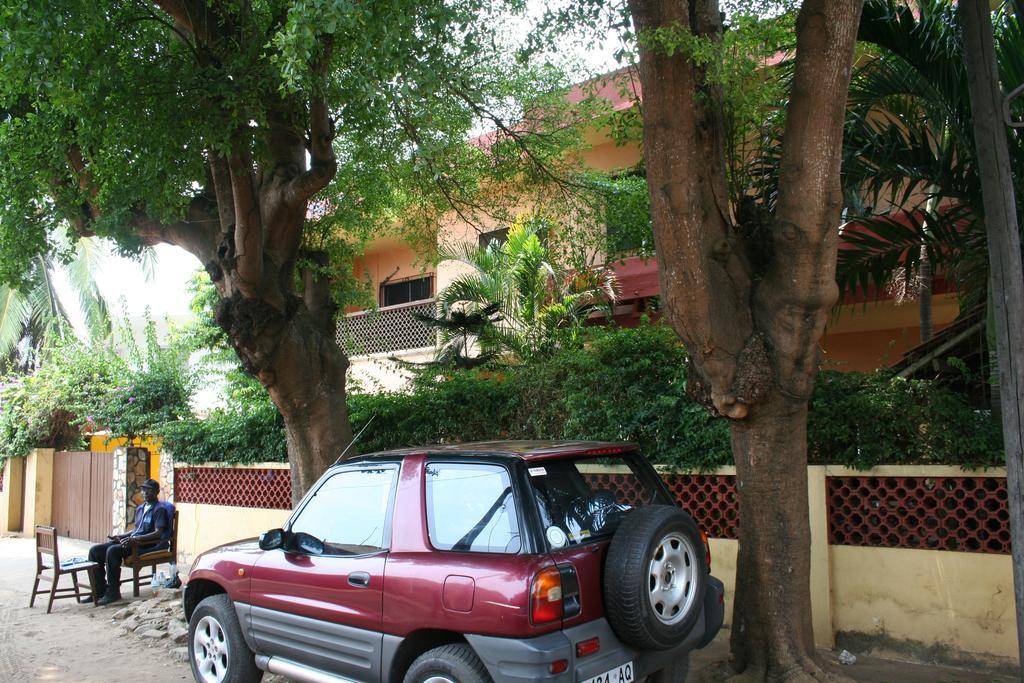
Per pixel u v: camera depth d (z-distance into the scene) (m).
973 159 6.45
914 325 13.22
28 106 8.45
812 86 5.04
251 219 7.32
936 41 6.30
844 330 13.85
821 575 6.69
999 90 5.09
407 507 4.68
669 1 5.31
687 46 5.09
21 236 8.12
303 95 7.24
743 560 5.68
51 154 7.67
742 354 5.46
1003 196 4.97
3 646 7.84
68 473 16.45
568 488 4.52
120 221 8.08
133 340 15.97
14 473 17.97
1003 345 4.89
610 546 4.24
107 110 6.84
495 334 10.87
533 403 8.47
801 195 5.13
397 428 9.64
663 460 7.47
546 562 4.00
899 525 6.43
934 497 6.25
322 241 10.59
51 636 8.21
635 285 12.45
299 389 8.24
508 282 11.34
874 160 6.82
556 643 3.89
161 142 6.96
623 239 9.78
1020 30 6.14
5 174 7.66
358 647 4.66
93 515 15.43
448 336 11.51
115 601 9.66
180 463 12.68
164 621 8.43
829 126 5.07
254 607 5.45
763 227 5.80
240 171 7.14
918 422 6.35
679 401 7.46
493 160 10.51
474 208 10.98
